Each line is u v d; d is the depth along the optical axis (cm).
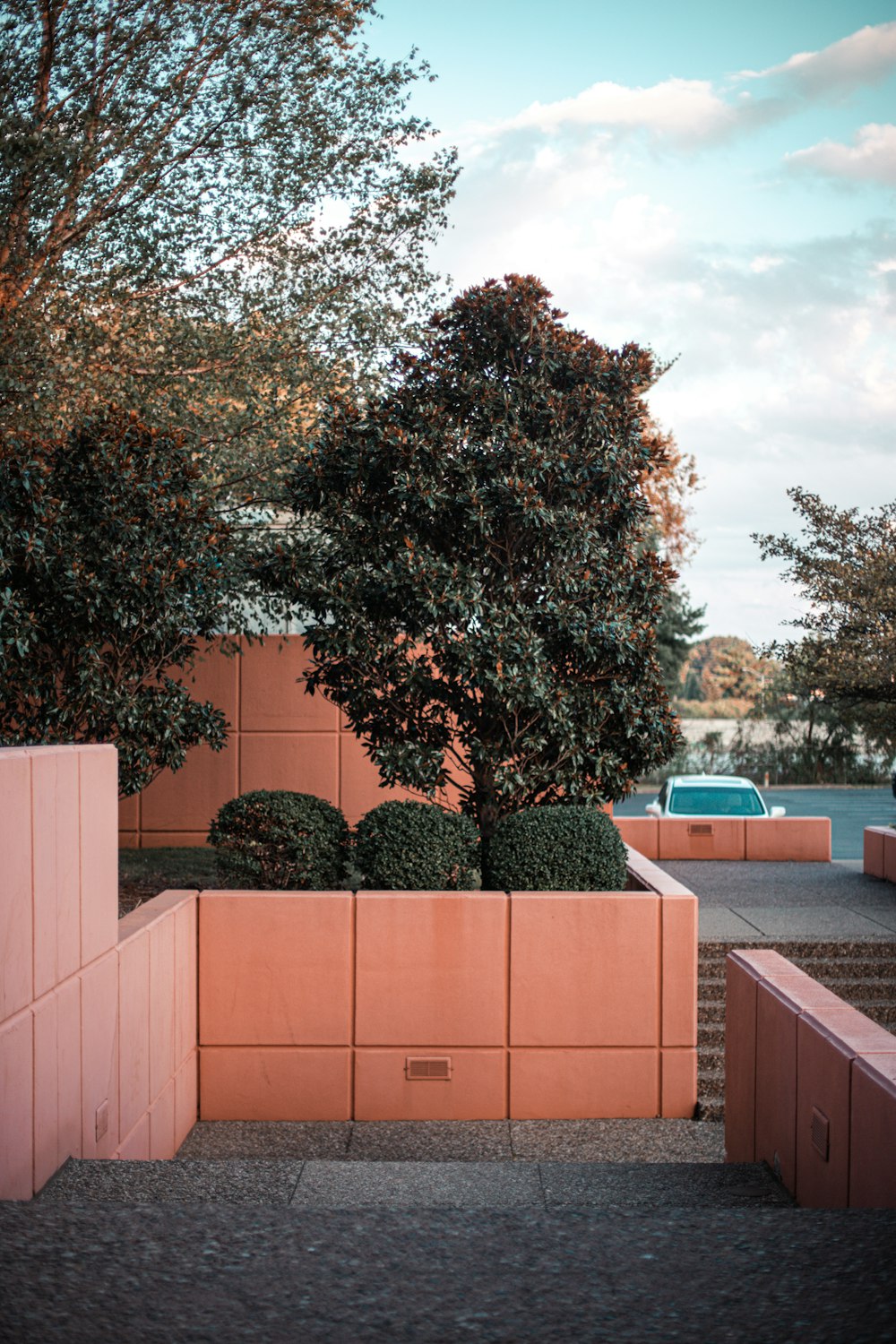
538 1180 618
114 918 666
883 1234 356
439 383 1050
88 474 949
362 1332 291
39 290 1133
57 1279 321
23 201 1052
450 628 1002
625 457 1058
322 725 1483
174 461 988
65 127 1120
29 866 519
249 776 1481
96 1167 567
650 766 1038
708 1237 355
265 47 1176
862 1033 516
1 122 1009
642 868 1032
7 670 918
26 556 884
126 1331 291
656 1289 317
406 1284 320
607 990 887
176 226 1165
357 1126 868
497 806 1052
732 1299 310
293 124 1189
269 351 1214
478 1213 378
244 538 1211
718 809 1681
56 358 1104
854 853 2123
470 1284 320
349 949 884
